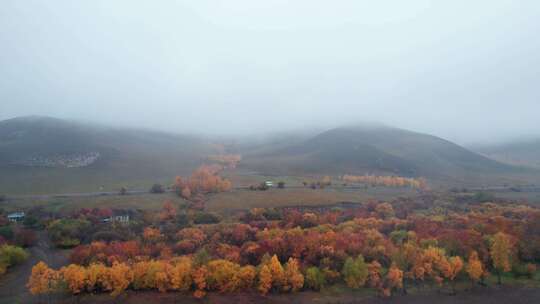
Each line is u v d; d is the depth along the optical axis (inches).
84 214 5890.8
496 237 3784.5
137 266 3513.8
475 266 3622.0
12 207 6663.4
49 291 3287.4
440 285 3663.9
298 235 4303.6
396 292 3555.6
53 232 4862.2
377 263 3705.7
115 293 3321.9
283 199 7209.6
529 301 3388.3
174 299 3336.6
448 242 4050.2
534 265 3892.7
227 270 3469.5
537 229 4411.9
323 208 6589.6
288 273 3513.8
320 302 3366.1
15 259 4077.3
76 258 3897.6
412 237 4340.6
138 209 6392.7
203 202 6968.5
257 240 4461.1
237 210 6368.1
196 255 3757.4
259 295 3430.1
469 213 5644.7
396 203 6870.1
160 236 4675.2
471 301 3408.0
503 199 7244.1
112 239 4658.0
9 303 3253.0
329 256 3809.1
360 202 7155.5
